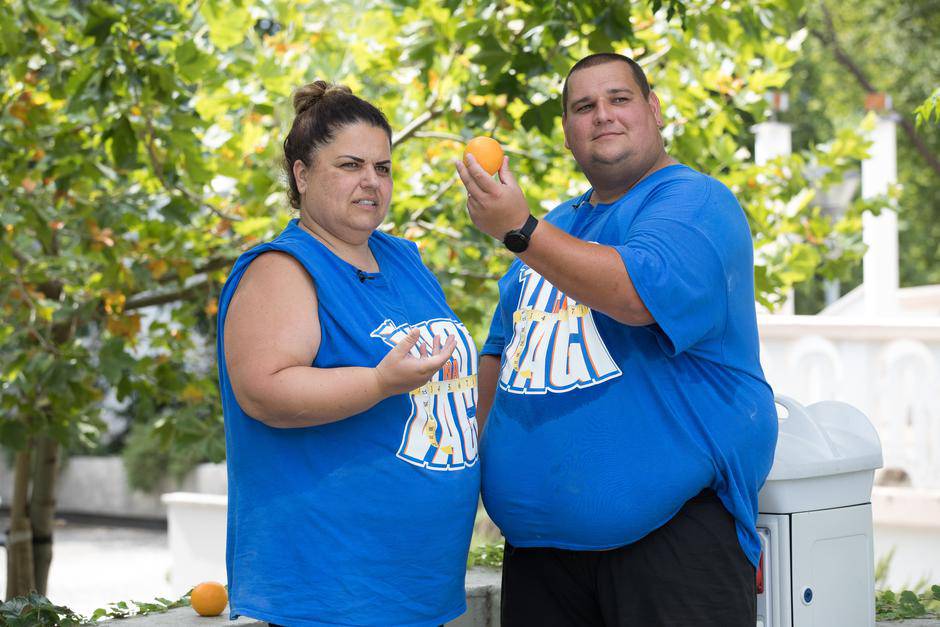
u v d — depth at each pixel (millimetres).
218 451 8398
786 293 9383
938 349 9828
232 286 3791
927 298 15492
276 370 3604
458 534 3930
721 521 3984
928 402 9859
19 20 7383
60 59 7605
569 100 4254
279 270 3707
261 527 3742
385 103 8570
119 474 25453
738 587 3990
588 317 4062
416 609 3783
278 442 3738
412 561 3768
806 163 9227
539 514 4102
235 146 8250
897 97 28969
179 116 6980
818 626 4527
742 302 4039
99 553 20609
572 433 4020
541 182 8422
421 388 3867
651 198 4051
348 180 3789
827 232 8984
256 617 3703
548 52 6984
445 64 8062
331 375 3572
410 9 8219
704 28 8047
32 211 8172
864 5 29203
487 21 7039
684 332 3736
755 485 4055
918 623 5598
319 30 8766
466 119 7391
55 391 8008
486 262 8898
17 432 8320
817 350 10188
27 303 8641
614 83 4164
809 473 4414
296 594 3674
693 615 3932
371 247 4082
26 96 8102
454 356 3977
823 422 4863
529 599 4355
